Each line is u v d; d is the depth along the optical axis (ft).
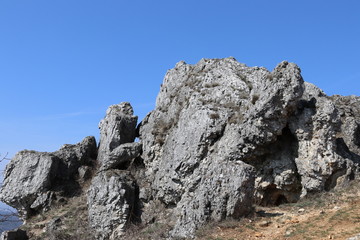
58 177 118.11
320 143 88.38
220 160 90.17
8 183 115.75
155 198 101.09
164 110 116.57
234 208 75.66
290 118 92.07
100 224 93.81
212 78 110.83
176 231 77.66
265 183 90.58
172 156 98.43
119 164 112.47
